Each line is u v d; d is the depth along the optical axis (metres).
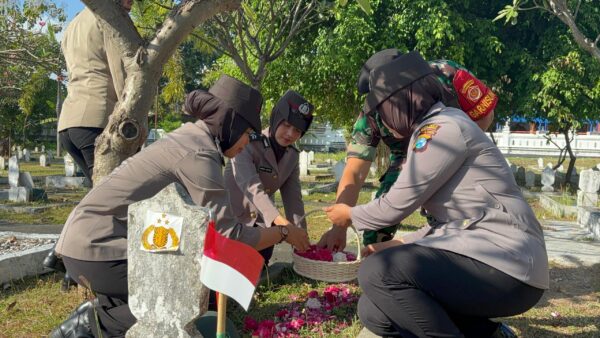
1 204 10.43
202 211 2.17
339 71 13.14
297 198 4.32
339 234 3.96
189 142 2.67
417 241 2.52
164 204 2.25
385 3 13.05
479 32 13.42
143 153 2.74
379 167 15.84
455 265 2.38
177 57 13.51
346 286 4.30
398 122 2.62
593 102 14.19
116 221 2.77
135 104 3.66
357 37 12.66
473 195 2.44
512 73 14.72
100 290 2.78
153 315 2.27
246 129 2.76
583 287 4.61
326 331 3.36
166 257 2.23
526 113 14.20
